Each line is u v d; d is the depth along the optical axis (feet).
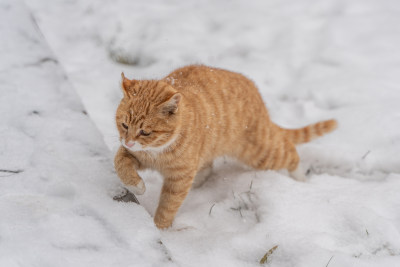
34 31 18.10
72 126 13.64
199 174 14.92
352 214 12.75
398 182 14.56
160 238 10.41
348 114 18.24
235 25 23.79
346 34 23.20
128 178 11.74
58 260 9.11
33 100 14.43
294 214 12.68
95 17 24.34
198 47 22.21
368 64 21.38
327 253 11.07
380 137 16.93
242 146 14.98
